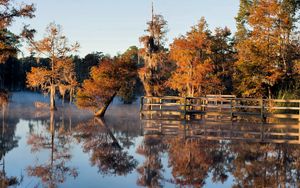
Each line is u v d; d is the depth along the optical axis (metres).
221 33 38.81
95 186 8.72
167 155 12.43
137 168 10.56
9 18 22.80
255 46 29.59
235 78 32.09
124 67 29.56
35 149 13.38
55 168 10.45
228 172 10.12
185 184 8.96
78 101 28.53
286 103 25.80
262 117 22.33
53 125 21.20
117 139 15.81
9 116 26.95
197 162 11.38
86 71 64.94
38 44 37.09
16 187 8.52
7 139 15.64
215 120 23.56
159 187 8.70
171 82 34.97
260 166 10.79
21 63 72.44
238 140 15.53
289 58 30.27
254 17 30.12
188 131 18.41
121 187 8.66
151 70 34.00
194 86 34.91
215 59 38.12
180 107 34.09
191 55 33.78
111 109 37.00
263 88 30.16
